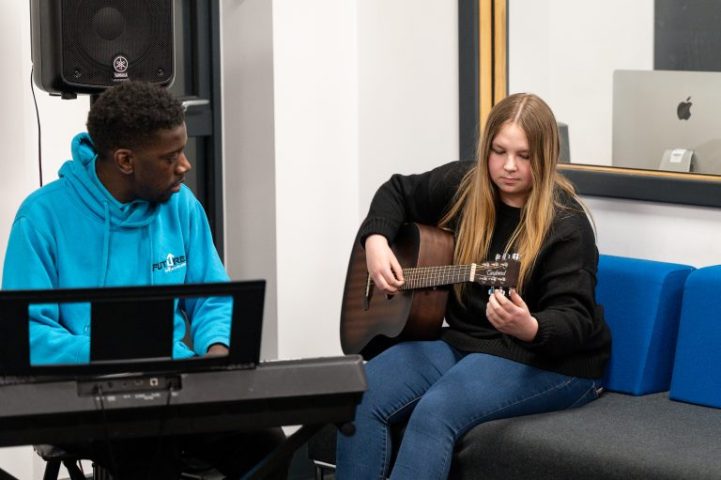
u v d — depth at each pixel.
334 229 3.90
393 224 3.13
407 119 3.77
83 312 2.43
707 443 2.54
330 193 3.88
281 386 1.91
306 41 3.75
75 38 2.83
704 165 3.11
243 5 3.76
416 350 2.92
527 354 2.79
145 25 2.89
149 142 2.31
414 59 3.72
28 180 3.29
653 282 2.94
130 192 2.46
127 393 1.87
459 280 2.85
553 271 2.79
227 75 3.86
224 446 2.51
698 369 2.83
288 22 3.70
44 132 3.47
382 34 3.80
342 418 1.97
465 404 2.70
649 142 3.22
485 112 3.56
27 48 3.26
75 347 2.28
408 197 3.18
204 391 1.89
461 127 3.59
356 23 3.87
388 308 3.09
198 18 3.82
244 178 3.85
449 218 3.09
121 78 2.88
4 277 2.42
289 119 3.74
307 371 1.93
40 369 1.86
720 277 2.80
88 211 2.46
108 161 2.41
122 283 2.47
